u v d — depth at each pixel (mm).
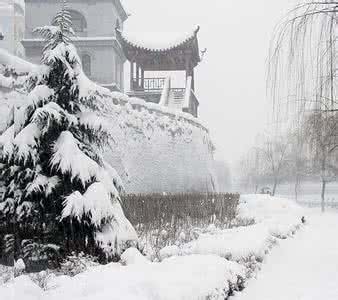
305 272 9812
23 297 5891
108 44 45469
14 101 16141
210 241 10883
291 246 13859
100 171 10656
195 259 8422
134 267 7562
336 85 9109
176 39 37500
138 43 37844
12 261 10742
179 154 27859
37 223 10688
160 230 15227
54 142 10633
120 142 23219
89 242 10188
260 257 10875
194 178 28906
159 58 38719
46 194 10328
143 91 38562
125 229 10461
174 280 6609
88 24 45781
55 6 45531
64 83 10859
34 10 45625
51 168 10281
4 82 16047
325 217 28422
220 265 8109
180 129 28438
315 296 7703
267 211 26328
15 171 10727
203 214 19844
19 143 10172
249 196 29594
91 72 45500
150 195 20969
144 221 16844
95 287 6020
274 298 7668
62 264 9453
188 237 14391
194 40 37562
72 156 10133
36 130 10383
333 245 13938
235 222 20375
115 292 5637
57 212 10555
